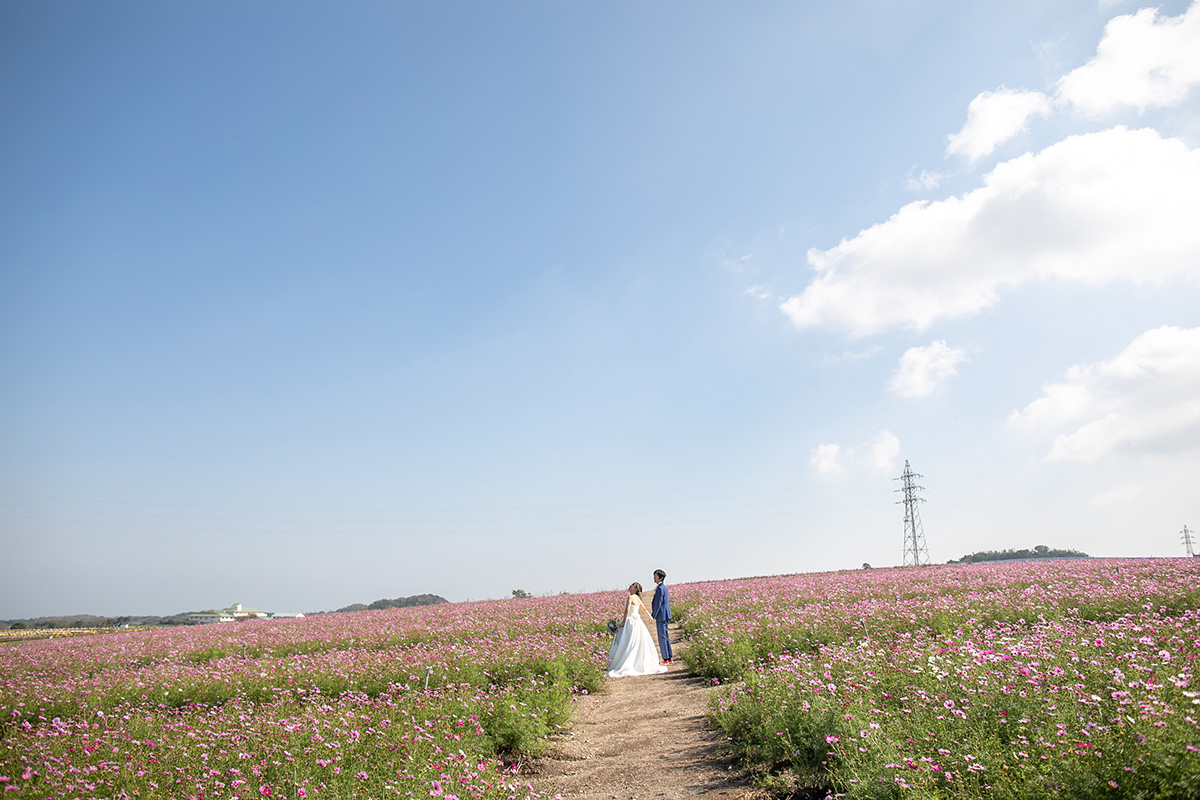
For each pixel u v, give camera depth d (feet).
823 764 20.45
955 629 42.86
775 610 65.62
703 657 46.57
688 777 24.52
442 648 57.88
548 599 125.08
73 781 21.33
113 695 43.01
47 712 40.24
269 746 25.49
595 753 29.66
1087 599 49.26
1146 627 30.89
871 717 21.94
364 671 46.65
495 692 38.65
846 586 90.02
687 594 108.06
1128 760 14.64
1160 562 83.92
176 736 28.19
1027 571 87.04
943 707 21.22
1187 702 16.58
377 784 21.39
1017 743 17.58
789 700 25.35
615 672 50.96
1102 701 18.70
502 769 27.55
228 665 55.31
